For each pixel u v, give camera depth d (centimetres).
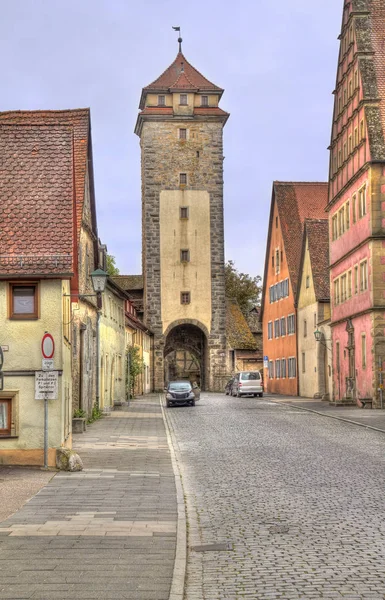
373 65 4400
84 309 3300
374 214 4212
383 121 4294
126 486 1638
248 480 1741
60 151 2103
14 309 1962
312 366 6044
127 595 829
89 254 3481
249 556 1034
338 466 1934
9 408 1941
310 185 7425
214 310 7656
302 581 898
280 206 7244
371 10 4538
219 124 7744
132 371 5650
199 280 7650
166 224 7656
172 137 7700
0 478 1745
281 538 1139
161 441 2652
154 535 1138
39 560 980
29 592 837
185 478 1794
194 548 1093
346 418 3497
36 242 1955
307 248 6169
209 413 4131
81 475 1806
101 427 3234
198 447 2464
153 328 7606
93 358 3700
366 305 4331
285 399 5784
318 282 5916
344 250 4872
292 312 6719
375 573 927
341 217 4962
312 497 1493
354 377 4641
